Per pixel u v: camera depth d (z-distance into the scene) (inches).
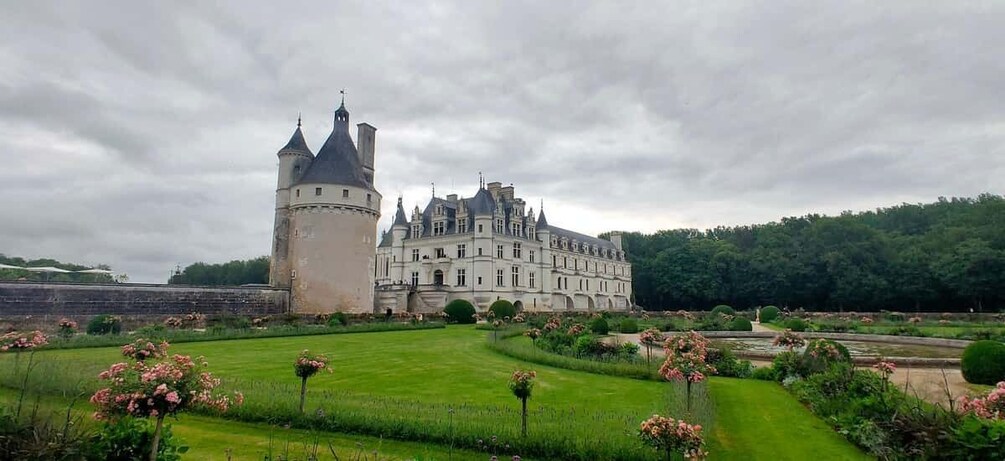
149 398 263.1
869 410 407.5
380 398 519.2
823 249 3100.4
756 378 697.6
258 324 1402.6
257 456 355.3
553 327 1182.9
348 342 1144.8
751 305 3440.0
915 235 3302.2
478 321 1964.8
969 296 2576.3
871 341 1241.4
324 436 405.4
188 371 287.7
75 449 256.1
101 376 282.0
